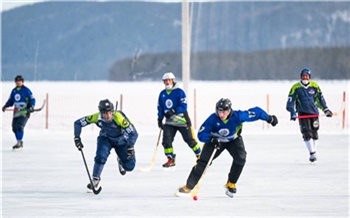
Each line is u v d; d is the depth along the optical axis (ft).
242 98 211.20
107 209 47.60
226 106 49.19
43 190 56.75
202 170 52.08
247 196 53.42
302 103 76.43
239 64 644.27
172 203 50.08
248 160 79.15
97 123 53.93
